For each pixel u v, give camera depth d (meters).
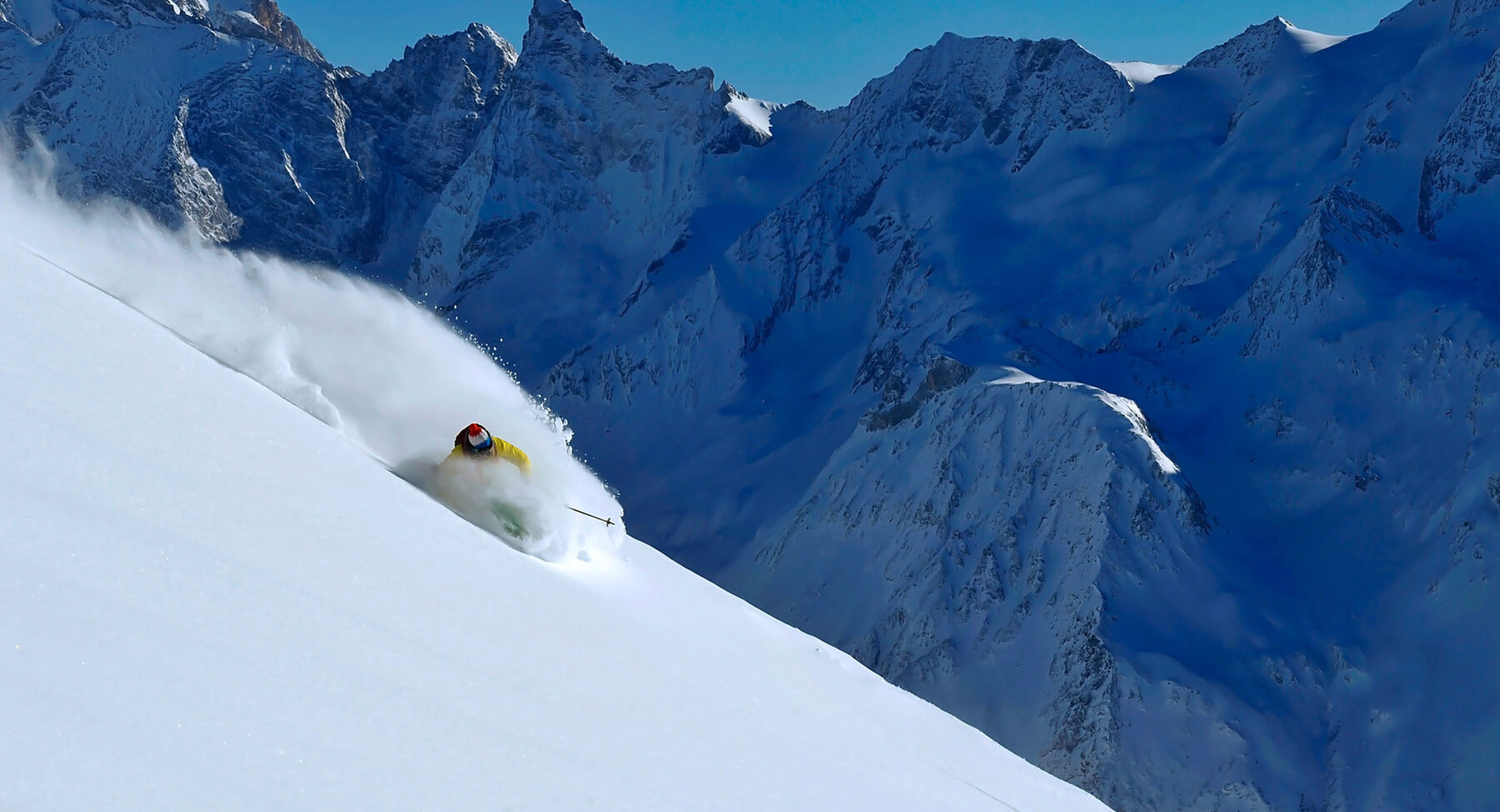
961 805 6.93
